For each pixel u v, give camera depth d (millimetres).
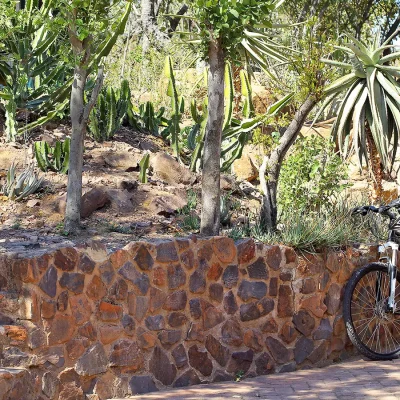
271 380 6543
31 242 6500
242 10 6961
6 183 8047
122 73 14922
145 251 6121
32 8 9531
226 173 10617
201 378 6402
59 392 5535
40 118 9578
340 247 7488
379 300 7547
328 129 13016
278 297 6953
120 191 8234
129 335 5984
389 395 5875
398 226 7531
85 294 5742
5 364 5277
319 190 8688
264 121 9508
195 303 6414
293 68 8258
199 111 13383
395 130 9961
